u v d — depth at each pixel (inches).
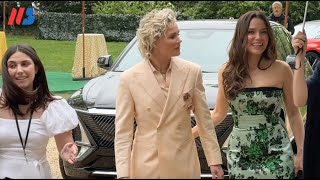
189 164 130.2
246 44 138.1
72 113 140.6
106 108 199.6
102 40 500.7
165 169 127.3
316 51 478.0
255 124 139.2
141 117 129.2
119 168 127.9
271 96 138.1
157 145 127.8
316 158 131.3
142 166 128.4
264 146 138.6
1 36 443.8
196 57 237.1
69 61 696.4
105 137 197.2
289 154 138.7
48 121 136.8
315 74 132.6
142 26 130.5
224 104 149.0
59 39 1003.9
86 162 198.8
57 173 233.8
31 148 136.6
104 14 1036.5
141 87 129.2
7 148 135.9
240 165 139.6
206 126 134.3
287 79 140.5
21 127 135.6
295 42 132.8
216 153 135.0
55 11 1165.1
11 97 135.1
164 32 127.5
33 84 139.2
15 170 135.0
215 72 225.8
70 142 139.6
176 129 128.6
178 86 129.3
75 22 1003.3
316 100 131.3
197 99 133.0
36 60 138.4
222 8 1043.3
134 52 251.9
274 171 136.4
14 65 136.5
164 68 131.0
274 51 139.9
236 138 141.7
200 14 1071.6
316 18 765.9
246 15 139.5
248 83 139.3
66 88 469.1
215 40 246.8
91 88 220.2
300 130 143.8
